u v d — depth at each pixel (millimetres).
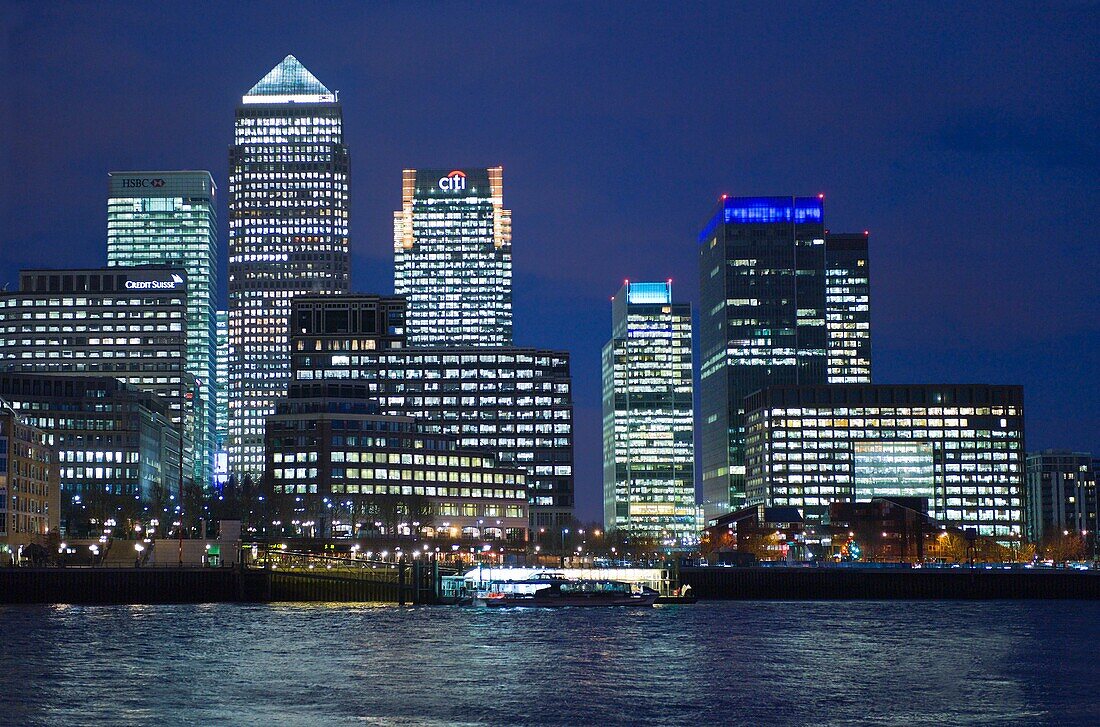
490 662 165125
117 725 123188
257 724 123812
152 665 160500
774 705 134500
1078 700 138250
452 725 123688
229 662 163625
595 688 144625
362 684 146625
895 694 141500
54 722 124438
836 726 124250
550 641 189875
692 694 140875
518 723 124562
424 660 166750
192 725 123375
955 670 159625
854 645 186000
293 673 154500
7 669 156500
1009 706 134625
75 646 179125
